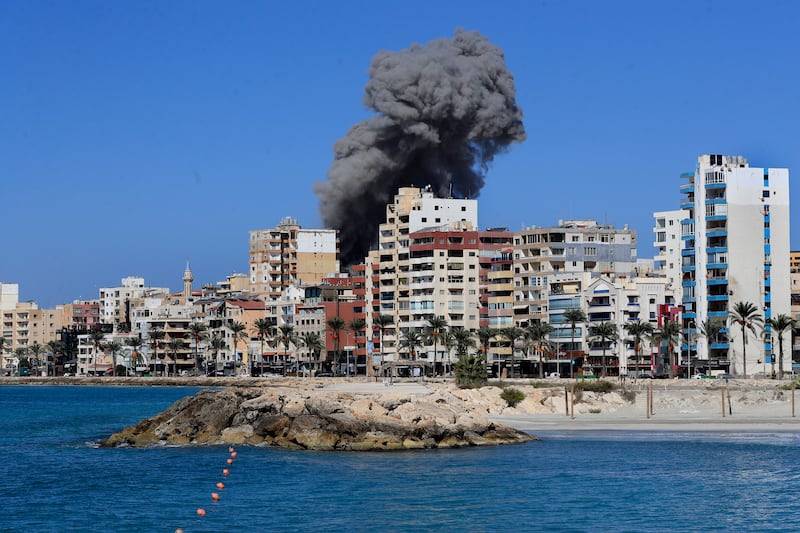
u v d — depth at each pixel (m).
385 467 157.38
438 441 180.62
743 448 181.25
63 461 176.12
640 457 168.88
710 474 151.25
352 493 136.75
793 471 154.38
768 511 125.56
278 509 128.12
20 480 154.75
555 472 152.75
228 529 118.12
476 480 146.12
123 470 162.38
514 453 173.25
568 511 125.56
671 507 127.81
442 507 128.12
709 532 115.00
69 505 134.00
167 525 120.88
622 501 131.62
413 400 188.75
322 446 178.00
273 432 186.12
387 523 120.00
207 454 176.62
